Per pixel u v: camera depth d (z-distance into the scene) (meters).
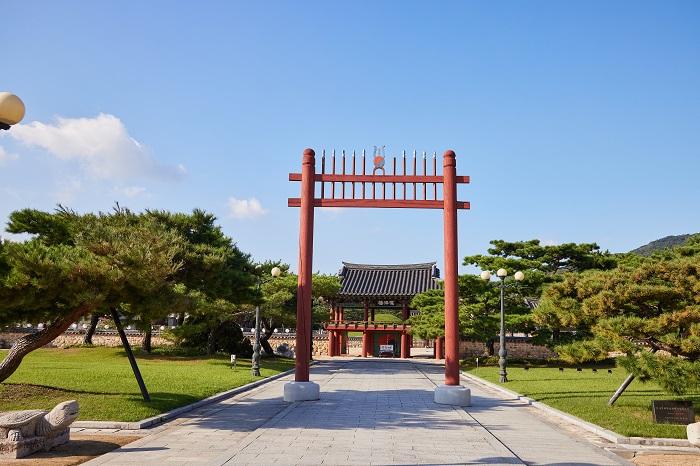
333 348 57.88
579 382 27.80
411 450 12.02
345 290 57.66
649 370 15.21
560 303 19.33
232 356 34.38
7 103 8.41
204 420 15.98
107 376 25.02
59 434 12.19
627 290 16.97
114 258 14.49
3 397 17.08
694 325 15.46
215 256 24.59
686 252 44.50
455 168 21.08
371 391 24.25
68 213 19.20
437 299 48.78
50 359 37.44
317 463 10.65
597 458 11.78
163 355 41.50
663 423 15.26
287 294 45.41
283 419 16.06
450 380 20.27
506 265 42.00
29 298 14.19
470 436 13.83
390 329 56.53
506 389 25.31
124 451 11.75
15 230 19.30
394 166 21.22
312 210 21.19
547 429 15.45
